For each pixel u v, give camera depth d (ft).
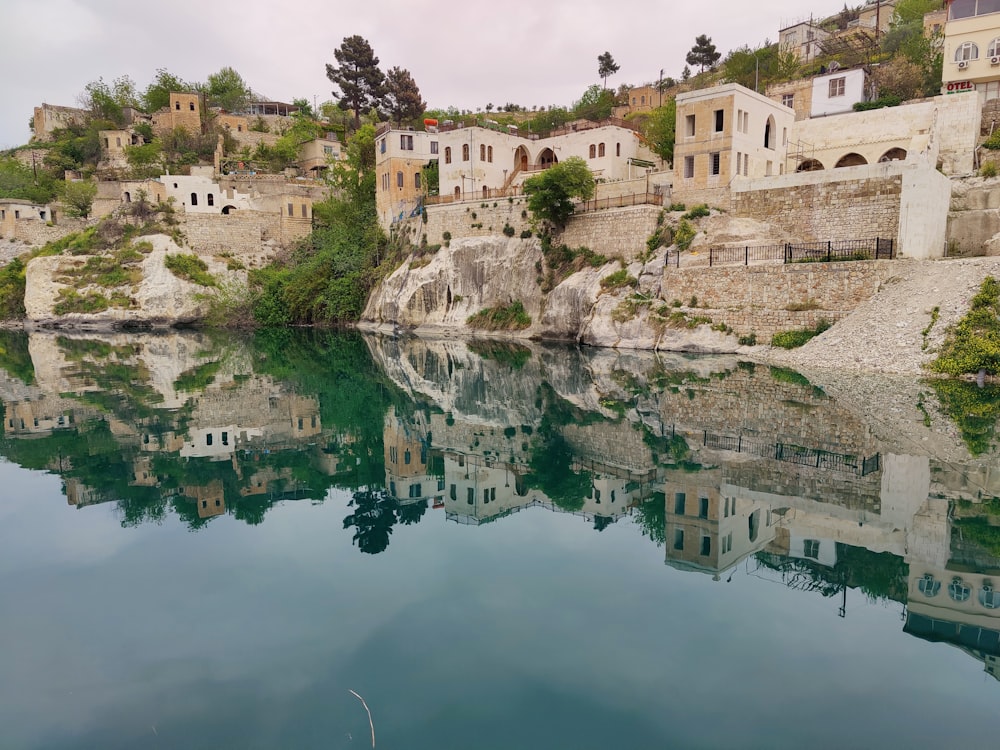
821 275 123.24
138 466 62.90
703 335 139.13
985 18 159.43
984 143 147.33
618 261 171.42
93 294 253.44
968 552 37.47
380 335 220.64
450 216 217.77
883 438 63.93
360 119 424.87
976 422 69.31
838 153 170.50
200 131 364.99
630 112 346.13
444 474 61.16
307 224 302.04
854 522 42.52
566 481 56.29
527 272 193.98
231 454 68.80
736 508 46.24
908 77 186.39
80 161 358.02
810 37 273.54
